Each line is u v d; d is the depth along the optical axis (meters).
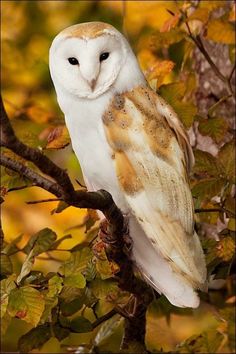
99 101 6.77
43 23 7.95
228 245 6.92
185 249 6.78
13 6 7.92
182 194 6.78
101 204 6.68
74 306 6.90
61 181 6.56
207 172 6.96
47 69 7.86
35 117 7.43
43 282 6.87
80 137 6.79
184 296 6.81
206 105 7.34
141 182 6.77
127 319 6.96
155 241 6.78
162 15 7.73
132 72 6.78
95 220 6.97
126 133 6.77
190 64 7.38
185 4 7.11
